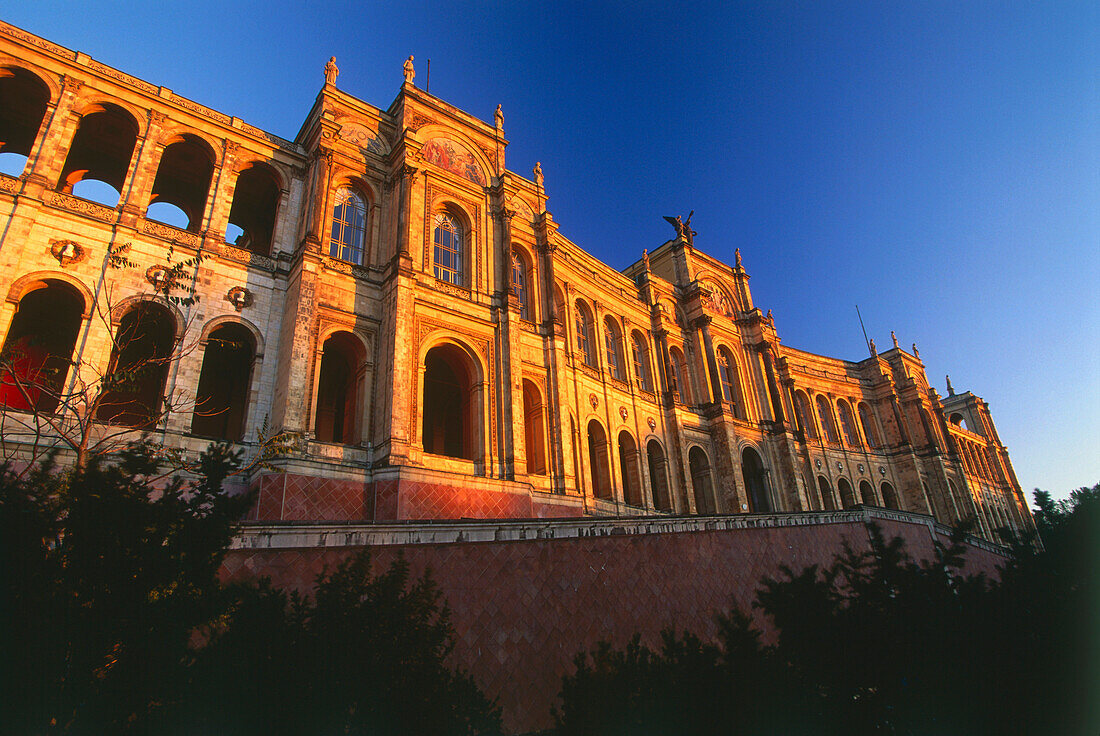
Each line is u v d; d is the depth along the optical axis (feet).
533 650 57.57
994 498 314.14
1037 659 38.75
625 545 72.13
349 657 32.60
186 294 93.91
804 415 237.66
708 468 175.83
